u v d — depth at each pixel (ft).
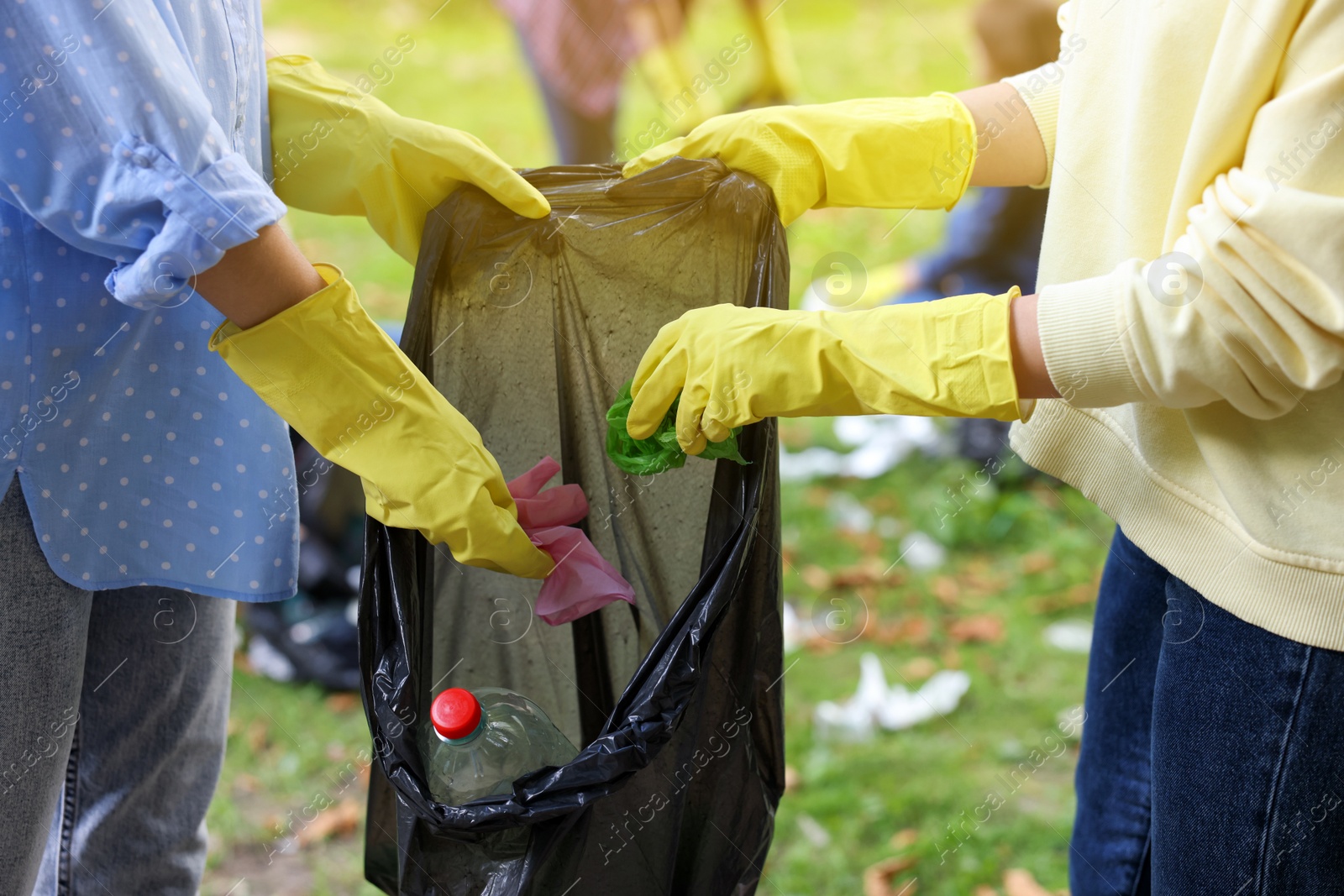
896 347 3.11
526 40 10.12
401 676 3.28
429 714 3.68
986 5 9.64
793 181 3.72
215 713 4.30
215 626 4.15
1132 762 4.03
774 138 3.72
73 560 3.42
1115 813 4.10
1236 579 3.10
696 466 3.68
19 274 3.15
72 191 2.96
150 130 2.88
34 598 3.38
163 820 4.22
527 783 3.06
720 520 3.35
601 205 3.57
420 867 3.34
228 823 6.26
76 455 3.38
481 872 3.30
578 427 3.75
